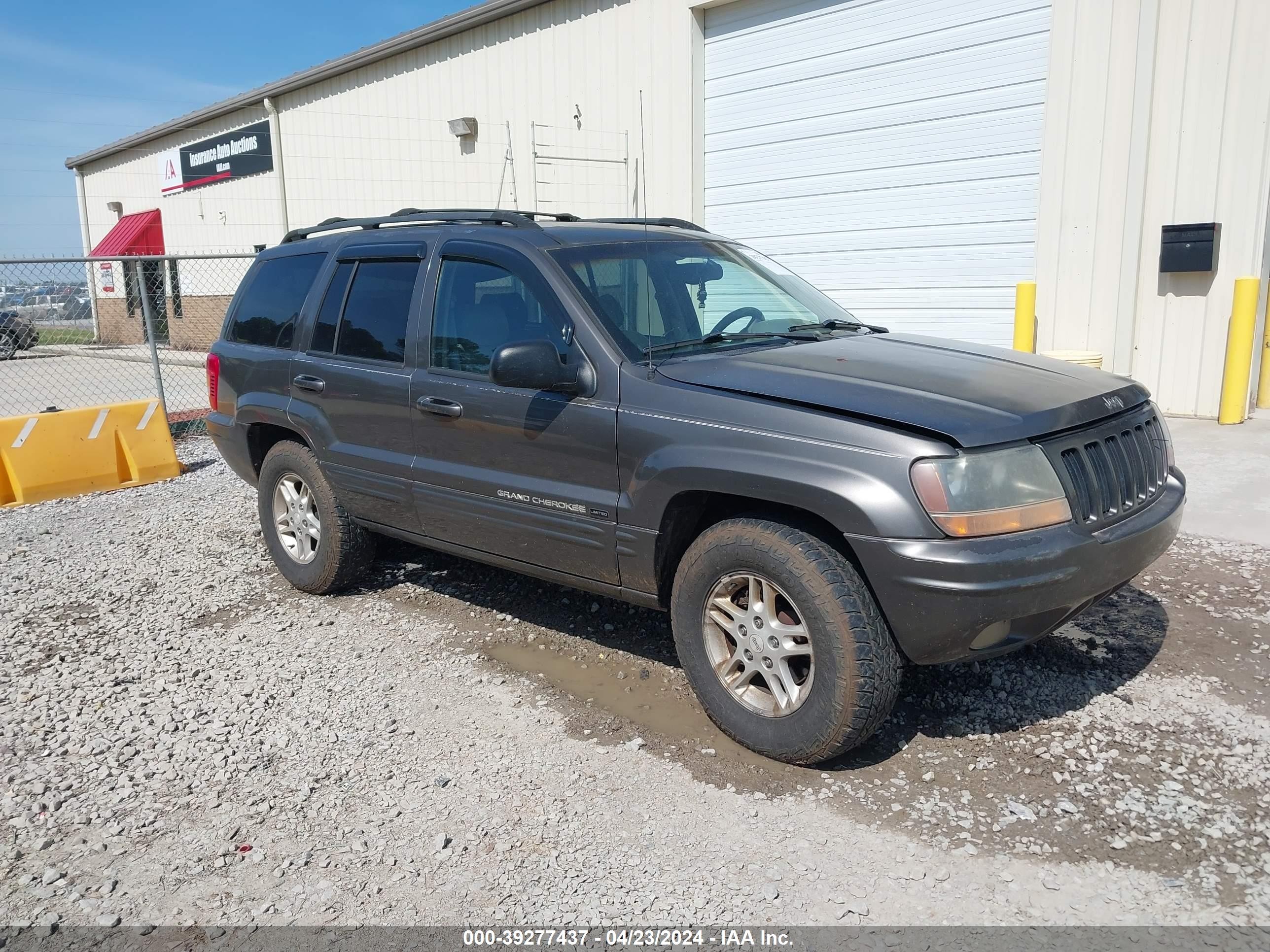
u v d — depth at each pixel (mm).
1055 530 3049
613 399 3641
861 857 2865
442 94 14492
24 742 3781
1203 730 3457
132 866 2977
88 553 6309
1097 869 2762
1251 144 7512
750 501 3477
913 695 3793
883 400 3156
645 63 11602
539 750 3559
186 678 4312
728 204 11266
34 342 18891
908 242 9703
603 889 2775
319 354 4984
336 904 2762
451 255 4379
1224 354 7953
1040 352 8633
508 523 4074
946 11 9016
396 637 4676
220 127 20625
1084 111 8227
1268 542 5348
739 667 3496
